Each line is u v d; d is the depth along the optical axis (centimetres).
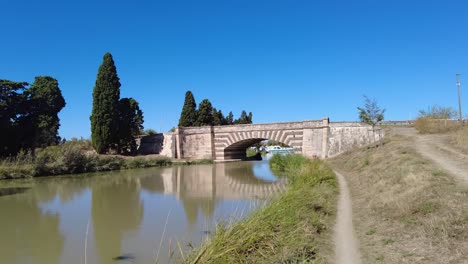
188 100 9700
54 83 8756
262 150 13838
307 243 1281
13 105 6731
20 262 1598
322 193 2208
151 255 1611
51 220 2375
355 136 5559
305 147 6194
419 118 5097
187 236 1872
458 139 3338
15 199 3209
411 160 2619
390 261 1088
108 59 7319
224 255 1116
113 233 2019
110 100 7269
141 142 8531
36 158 5372
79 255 1670
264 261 1112
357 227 1548
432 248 1109
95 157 6097
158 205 2794
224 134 7506
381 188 2158
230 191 3444
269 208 1573
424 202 1515
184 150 7806
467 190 1556
